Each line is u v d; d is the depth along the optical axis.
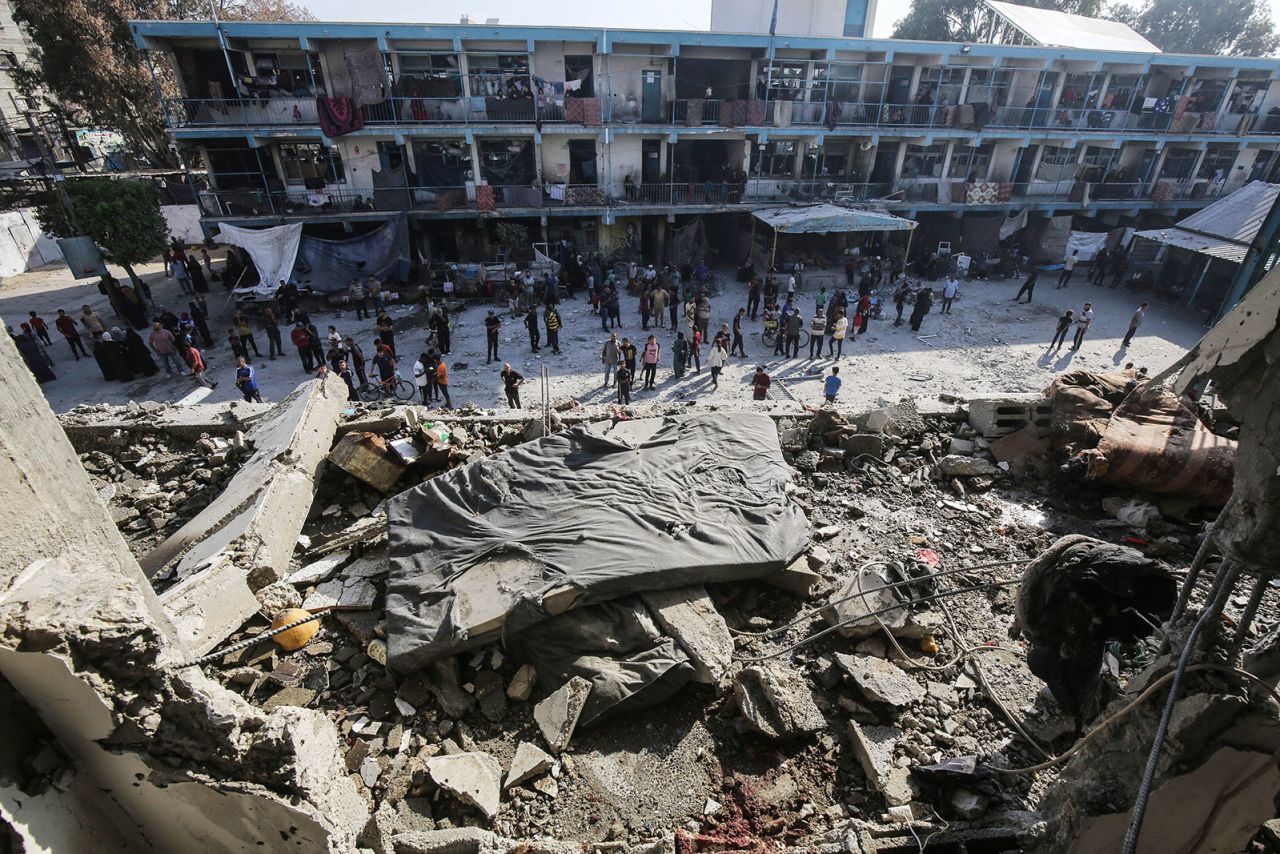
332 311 21.38
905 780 4.37
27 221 28.22
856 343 19.55
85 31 25.62
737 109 23.94
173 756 2.98
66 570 2.84
